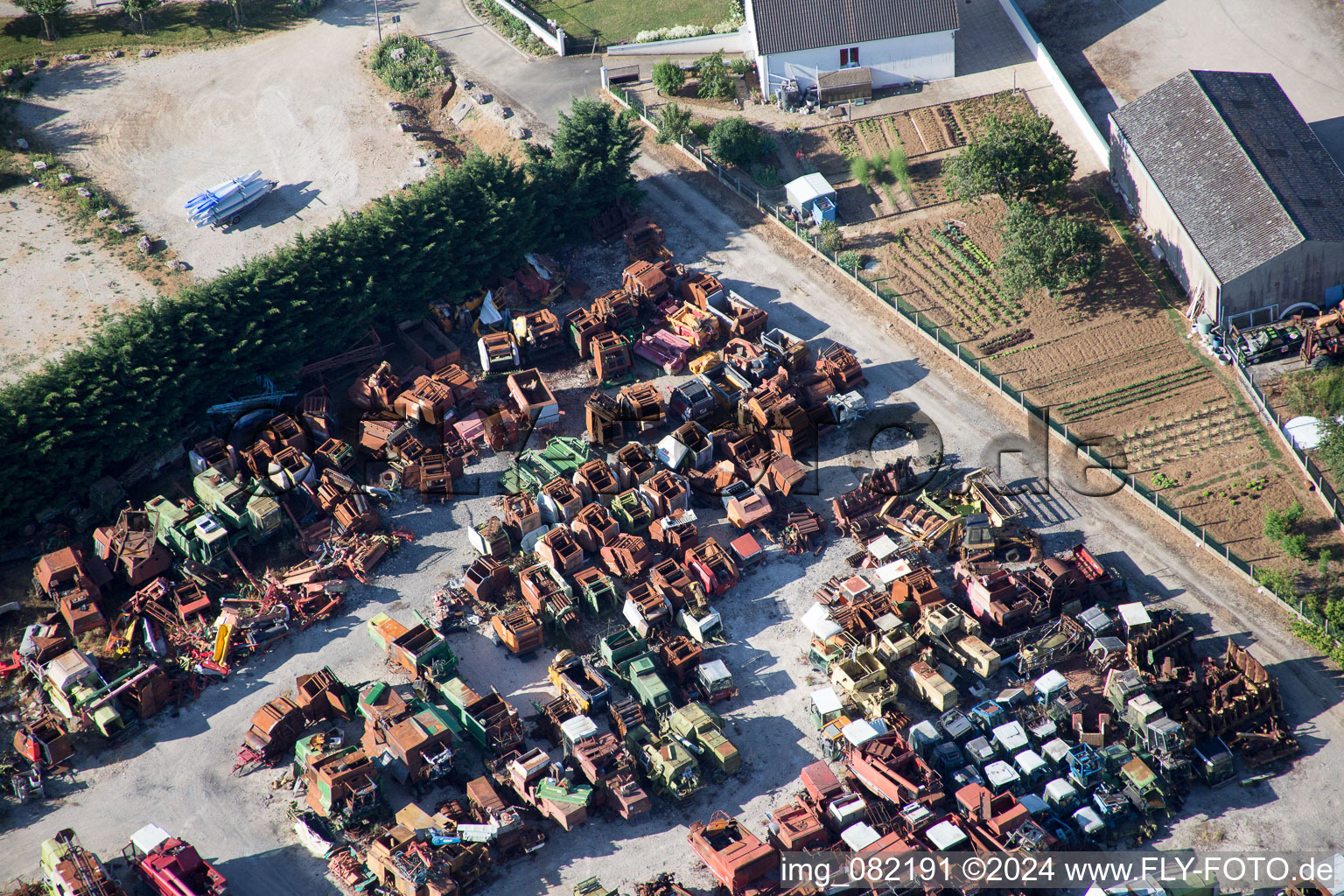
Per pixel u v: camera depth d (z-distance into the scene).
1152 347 86.12
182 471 80.25
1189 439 80.50
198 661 69.88
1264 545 74.50
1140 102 94.06
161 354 79.69
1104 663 67.81
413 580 74.88
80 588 71.94
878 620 69.56
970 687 68.19
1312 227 82.06
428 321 89.12
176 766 66.19
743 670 70.12
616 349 85.12
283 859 62.41
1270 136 89.19
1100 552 74.94
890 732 65.12
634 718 66.25
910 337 88.56
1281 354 83.94
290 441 80.19
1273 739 64.62
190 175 102.12
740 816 63.81
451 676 68.75
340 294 85.50
